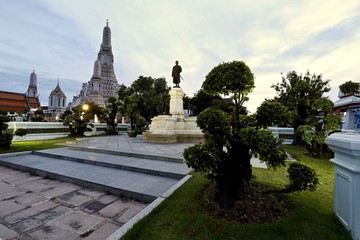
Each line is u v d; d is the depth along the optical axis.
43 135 13.33
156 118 12.41
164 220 2.56
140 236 2.24
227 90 3.02
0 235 2.65
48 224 2.97
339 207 2.43
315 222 2.40
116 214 3.33
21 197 4.04
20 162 6.66
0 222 3.01
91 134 17.86
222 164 2.72
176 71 13.97
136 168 5.66
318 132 7.17
